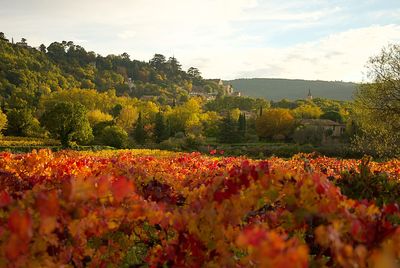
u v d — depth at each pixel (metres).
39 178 5.69
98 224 2.86
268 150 49.25
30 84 146.00
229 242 3.04
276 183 3.11
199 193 4.03
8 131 76.62
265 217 3.46
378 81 26.12
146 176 5.84
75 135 58.16
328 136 63.69
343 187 8.77
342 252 2.30
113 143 59.59
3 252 2.50
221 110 159.50
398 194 8.34
